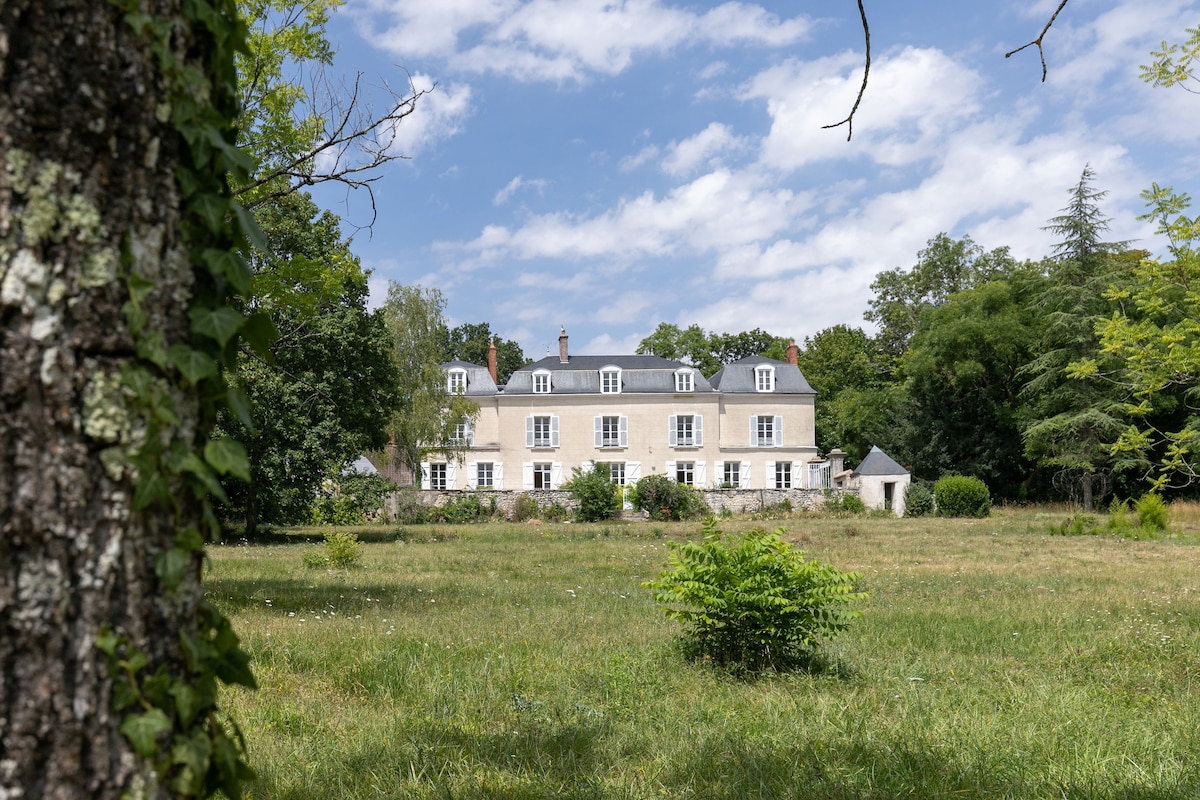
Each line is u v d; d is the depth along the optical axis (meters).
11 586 1.51
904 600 12.65
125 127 1.67
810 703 6.26
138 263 1.68
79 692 1.57
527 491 40.81
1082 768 4.82
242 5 9.74
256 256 8.80
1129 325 11.64
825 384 59.59
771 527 32.03
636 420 46.28
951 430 46.56
